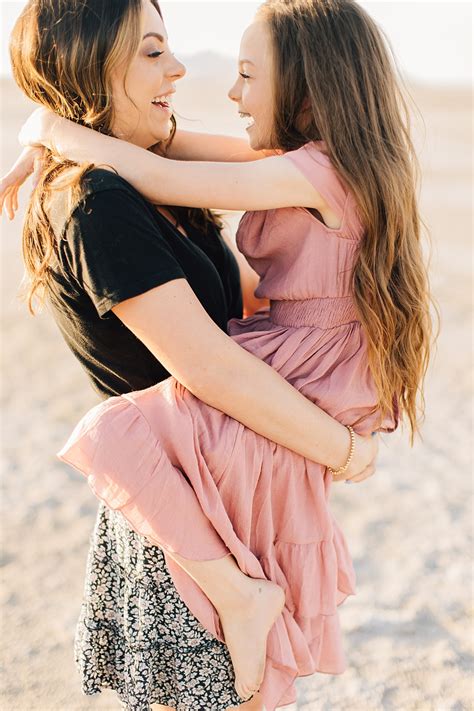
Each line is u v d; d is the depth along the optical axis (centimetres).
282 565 196
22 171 206
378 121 193
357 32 191
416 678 298
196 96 2861
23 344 681
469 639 319
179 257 191
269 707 191
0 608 341
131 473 173
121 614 198
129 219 170
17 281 858
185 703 190
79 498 430
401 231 193
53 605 344
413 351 201
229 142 238
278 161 185
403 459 482
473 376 613
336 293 193
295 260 195
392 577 361
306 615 197
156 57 189
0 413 536
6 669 306
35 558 377
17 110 2823
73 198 171
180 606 186
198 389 176
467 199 1337
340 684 296
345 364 197
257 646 183
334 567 199
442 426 528
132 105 190
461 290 825
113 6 180
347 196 186
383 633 323
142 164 182
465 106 3888
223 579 179
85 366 203
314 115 188
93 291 172
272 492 191
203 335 172
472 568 368
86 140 186
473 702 286
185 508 175
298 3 192
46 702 290
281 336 197
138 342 190
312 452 189
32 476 451
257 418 180
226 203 183
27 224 192
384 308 191
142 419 178
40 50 185
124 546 192
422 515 416
